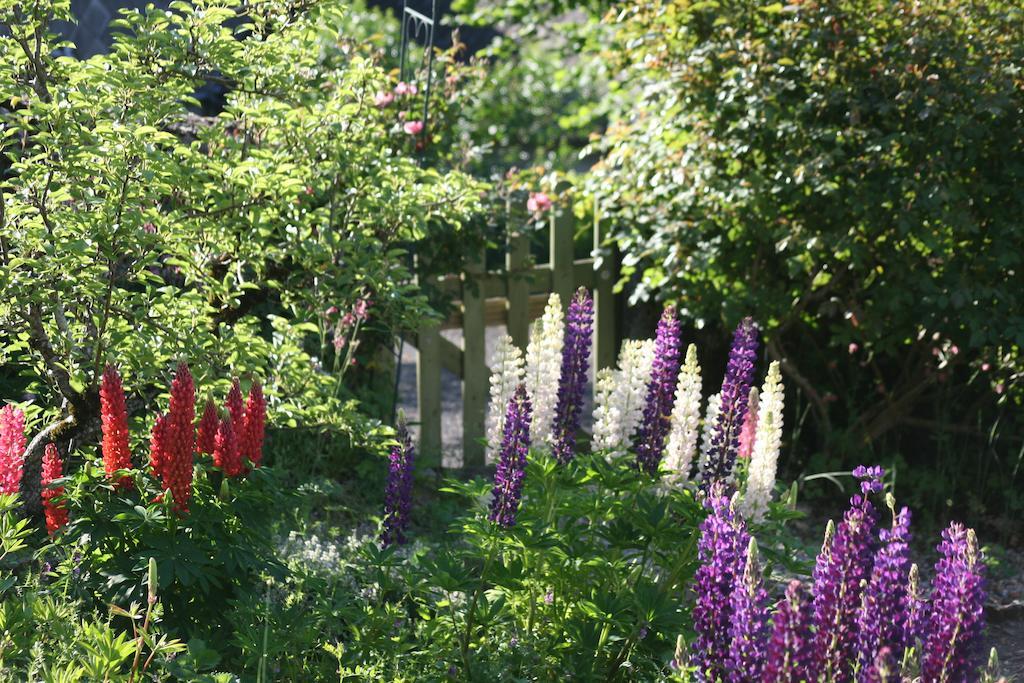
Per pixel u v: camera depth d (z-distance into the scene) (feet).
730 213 21.26
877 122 20.57
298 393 14.49
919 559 19.48
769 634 8.51
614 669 11.78
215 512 11.46
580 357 13.20
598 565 11.97
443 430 27.30
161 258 16.74
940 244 19.90
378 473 19.72
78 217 11.73
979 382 21.97
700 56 21.01
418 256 21.58
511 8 35.32
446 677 11.28
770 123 20.34
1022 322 19.35
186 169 12.37
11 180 12.63
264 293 15.47
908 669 8.36
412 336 22.36
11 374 16.24
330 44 24.27
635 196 22.63
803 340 23.35
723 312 21.58
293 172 13.89
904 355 22.85
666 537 11.90
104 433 11.53
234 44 13.15
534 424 13.41
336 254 14.48
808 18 20.34
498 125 47.96
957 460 22.00
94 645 9.45
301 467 18.94
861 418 22.40
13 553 11.86
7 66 12.31
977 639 8.64
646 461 12.92
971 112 19.56
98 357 12.75
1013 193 19.56
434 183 15.97
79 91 11.87
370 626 11.69
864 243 20.47
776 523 13.15
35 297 11.99
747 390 12.87
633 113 24.08
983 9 19.71
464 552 12.07
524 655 11.53
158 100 12.17
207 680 9.41
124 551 11.48
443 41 48.32
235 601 11.19
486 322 23.50
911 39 19.39
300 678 11.42
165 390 14.07
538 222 22.70
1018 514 20.98
